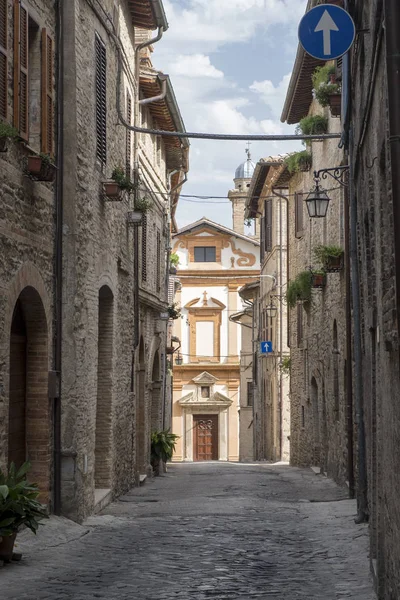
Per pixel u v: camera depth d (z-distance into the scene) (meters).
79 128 15.43
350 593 9.55
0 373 11.52
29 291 13.35
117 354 20.50
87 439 16.12
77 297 15.17
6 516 10.71
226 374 62.19
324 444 27.16
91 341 16.61
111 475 19.84
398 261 6.61
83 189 15.84
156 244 29.77
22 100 12.37
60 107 14.76
